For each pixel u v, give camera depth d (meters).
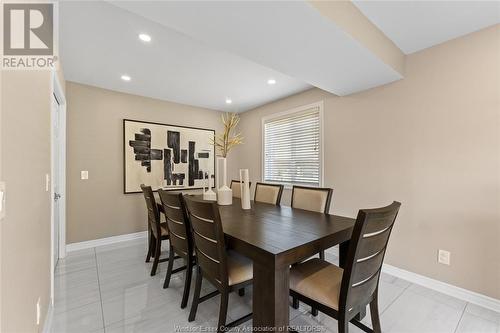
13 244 0.97
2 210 0.85
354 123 2.82
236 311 1.80
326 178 3.15
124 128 3.49
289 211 2.23
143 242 3.45
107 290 2.10
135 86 3.26
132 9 1.38
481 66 1.89
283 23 1.50
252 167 4.52
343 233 1.59
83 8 1.65
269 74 2.88
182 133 4.11
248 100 3.96
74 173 3.09
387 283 2.26
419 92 2.25
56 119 2.66
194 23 1.51
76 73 2.81
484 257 1.88
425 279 2.21
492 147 1.84
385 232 1.28
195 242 1.67
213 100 3.95
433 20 1.82
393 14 1.76
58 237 2.80
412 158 2.30
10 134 0.95
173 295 2.03
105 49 2.24
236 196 3.35
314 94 3.33
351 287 1.17
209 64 2.60
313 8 1.37
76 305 1.87
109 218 3.37
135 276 2.38
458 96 2.01
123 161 3.49
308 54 1.90
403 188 2.37
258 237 1.41
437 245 2.13
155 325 1.64
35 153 1.37
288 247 1.24
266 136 4.21
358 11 1.71
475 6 1.64
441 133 2.10
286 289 1.21
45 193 1.65
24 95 1.16
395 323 1.67
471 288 1.94
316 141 3.33
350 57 1.93
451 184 2.05
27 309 1.16
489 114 1.85
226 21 1.49
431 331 1.59
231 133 4.77
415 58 2.27
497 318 1.72
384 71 2.19
